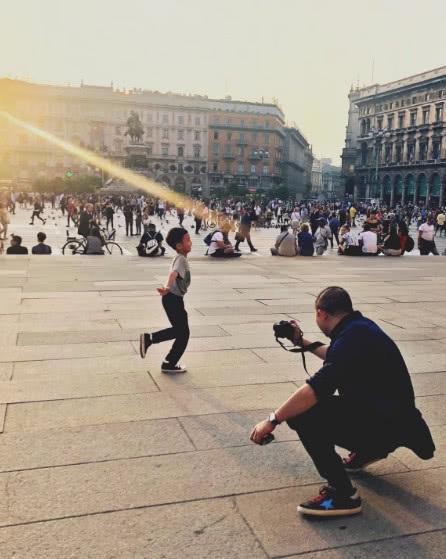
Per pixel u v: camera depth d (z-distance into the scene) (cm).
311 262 1686
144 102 12025
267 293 1085
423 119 8844
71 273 1290
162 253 1733
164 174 11969
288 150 14650
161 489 358
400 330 811
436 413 495
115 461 394
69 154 11638
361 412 337
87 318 828
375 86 10100
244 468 388
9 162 11481
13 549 294
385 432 338
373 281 1302
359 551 301
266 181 12794
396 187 9469
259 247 2430
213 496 351
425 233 2219
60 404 496
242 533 314
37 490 352
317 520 329
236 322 823
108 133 11894
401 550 303
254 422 468
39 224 3656
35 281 1160
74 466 384
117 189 7188
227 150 12594
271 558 294
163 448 416
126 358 637
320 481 373
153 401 509
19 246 1733
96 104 11769
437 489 366
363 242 1986
